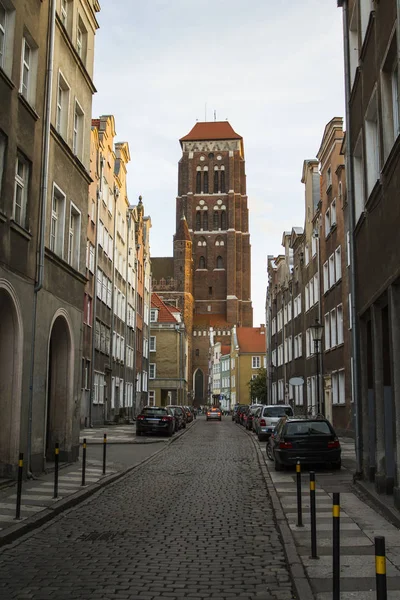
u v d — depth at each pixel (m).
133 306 55.41
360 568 7.34
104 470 16.53
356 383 14.83
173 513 11.42
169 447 27.92
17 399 14.25
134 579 7.09
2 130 13.28
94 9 21.47
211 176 127.31
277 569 7.55
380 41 11.55
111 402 43.91
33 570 7.48
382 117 11.37
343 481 15.37
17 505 10.18
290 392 50.88
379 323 12.52
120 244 48.09
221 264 126.06
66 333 18.59
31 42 15.50
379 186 11.59
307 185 42.00
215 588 6.77
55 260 17.09
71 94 19.06
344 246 30.11
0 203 13.37
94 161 36.91
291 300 49.16
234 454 24.36
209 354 121.88
